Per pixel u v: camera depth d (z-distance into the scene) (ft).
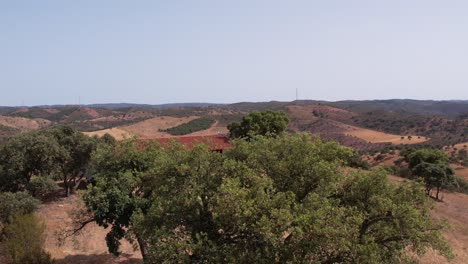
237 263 52.08
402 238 63.36
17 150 141.38
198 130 506.89
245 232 55.77
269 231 49.73
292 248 52.47
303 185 63.62
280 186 64.13
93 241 107.04
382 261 61.87
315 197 57.31
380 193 65.87
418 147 382.01
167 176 66.74
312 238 51.83
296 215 53.72
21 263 83.41
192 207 61.11
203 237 58.80
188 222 61.00
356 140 484.33
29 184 141.90
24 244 86.63
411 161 215.10
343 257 55.83
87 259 93.56
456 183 194.18
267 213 53.11
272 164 65.72
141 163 84.94
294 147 67.15
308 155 66.39
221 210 53.11
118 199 79.51
